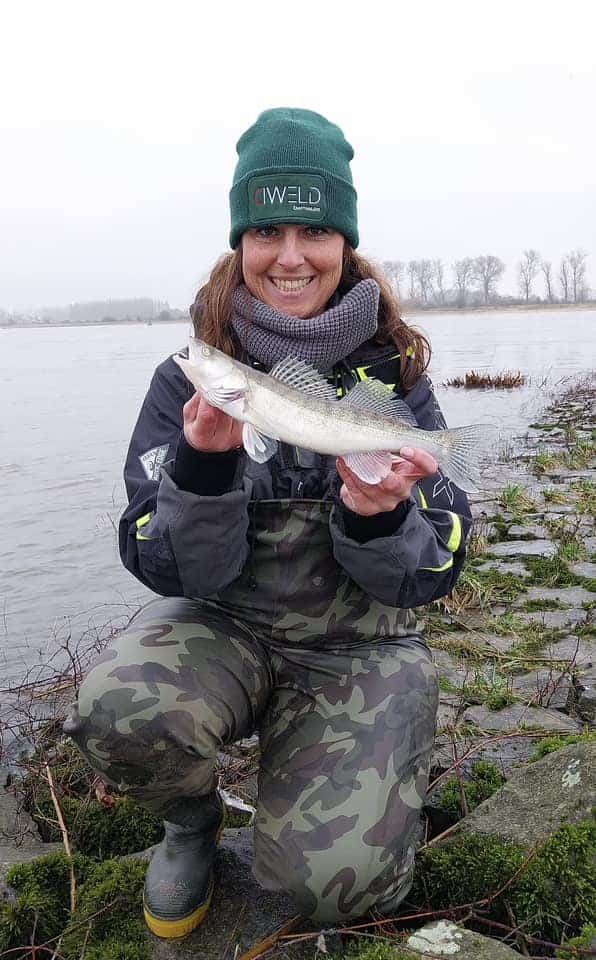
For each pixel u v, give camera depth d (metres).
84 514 3.42
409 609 1.12
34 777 1.32
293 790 0.93
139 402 7.57
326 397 1.00
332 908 0.88
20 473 4.29
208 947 0.92
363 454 0.98
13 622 2.29
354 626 1.05
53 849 1.14
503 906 0.95
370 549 0.95
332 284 1.16
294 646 1.05
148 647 0.96
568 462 4.18
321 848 0.87
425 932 0.88
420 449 0.95
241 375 0.93
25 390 9.12
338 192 1.11
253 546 1.04
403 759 0.95
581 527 2.79
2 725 1.59
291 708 1.02
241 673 0.99
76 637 2.16
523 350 14.46
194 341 0.91
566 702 1.51
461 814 1.14
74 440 5.36
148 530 0.97
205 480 0.93
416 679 1.02
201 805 0.95
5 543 3.04
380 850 0.89
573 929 0.90
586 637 1.83
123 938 0.94
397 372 1.18
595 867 0.93
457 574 1.09
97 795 1.23
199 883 0.94
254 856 0.93
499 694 1.52
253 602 1.05
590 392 7.84
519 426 5.95
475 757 1.30
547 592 2.16
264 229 1.12
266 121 1.12
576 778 1.05
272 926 0.94
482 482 3.72
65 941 0.95
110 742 0.89
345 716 0.98
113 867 1.05
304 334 1.07
